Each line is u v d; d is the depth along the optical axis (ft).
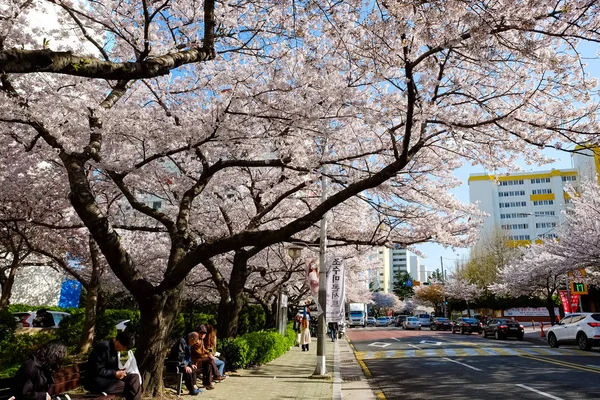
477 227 42.75
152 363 25.04
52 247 51.03
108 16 28.14
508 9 18.80
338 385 32.37
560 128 24.25
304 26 25.02
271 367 42.78
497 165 32.71
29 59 12.30
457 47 21.48
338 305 39.11
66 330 49.14
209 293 81.56
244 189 48.49
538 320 155.53
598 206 66.54
